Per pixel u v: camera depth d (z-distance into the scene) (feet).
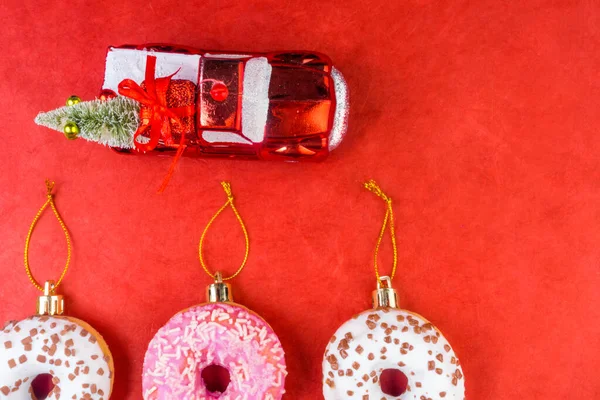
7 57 1.29
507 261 1.26
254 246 1.26
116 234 1.26
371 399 1.15
